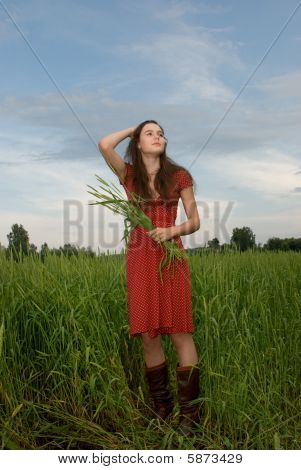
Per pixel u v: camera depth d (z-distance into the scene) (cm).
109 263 411
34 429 292
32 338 336
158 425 287
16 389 306
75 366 304
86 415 307
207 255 440
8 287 335
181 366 298
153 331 288
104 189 292
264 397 291
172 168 301
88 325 328
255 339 328
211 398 298
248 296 354
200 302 344
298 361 337
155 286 287
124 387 308
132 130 301
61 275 380
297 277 421
